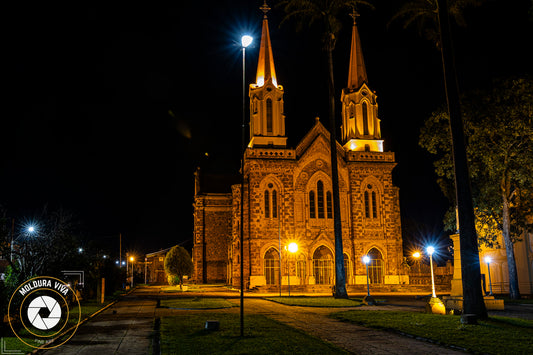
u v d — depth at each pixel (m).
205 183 88.38
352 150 63.19
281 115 63.31
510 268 45.84
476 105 44.03
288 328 22.78
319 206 61.34
